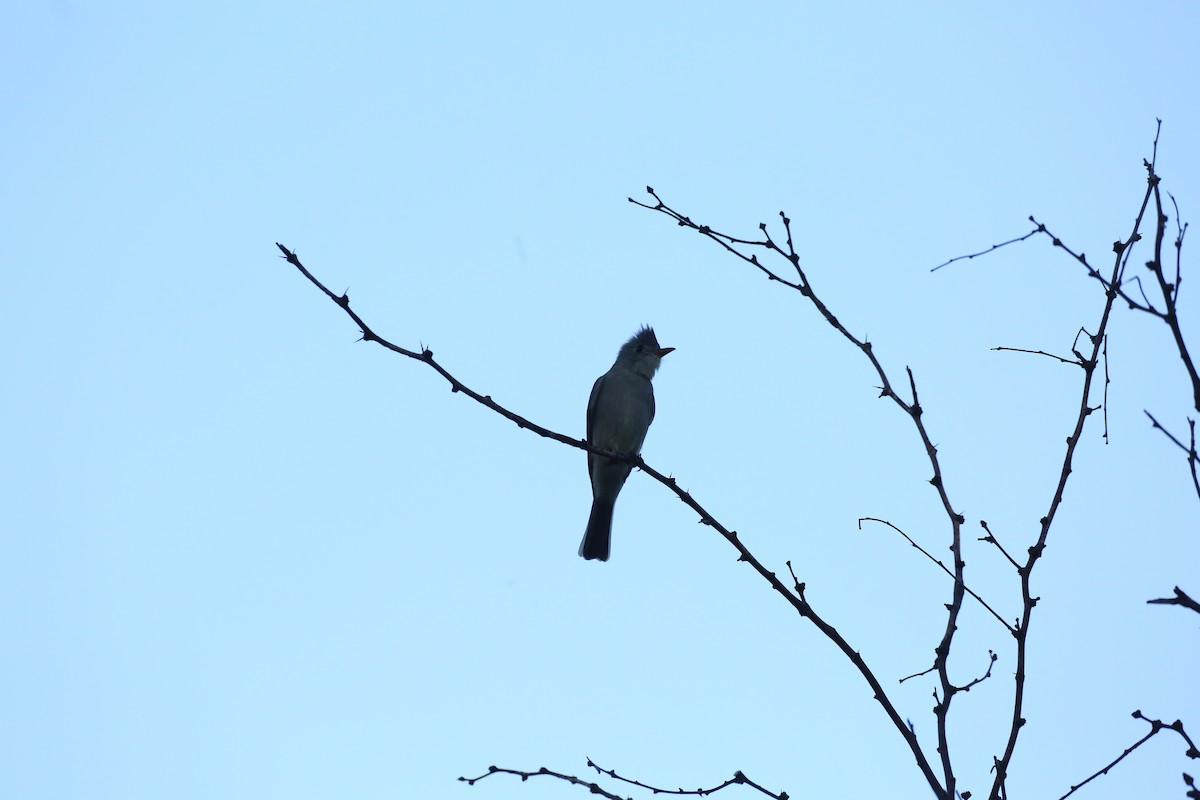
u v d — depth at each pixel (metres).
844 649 8.82
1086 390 8.94
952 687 8.43
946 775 7.99
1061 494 8.79
